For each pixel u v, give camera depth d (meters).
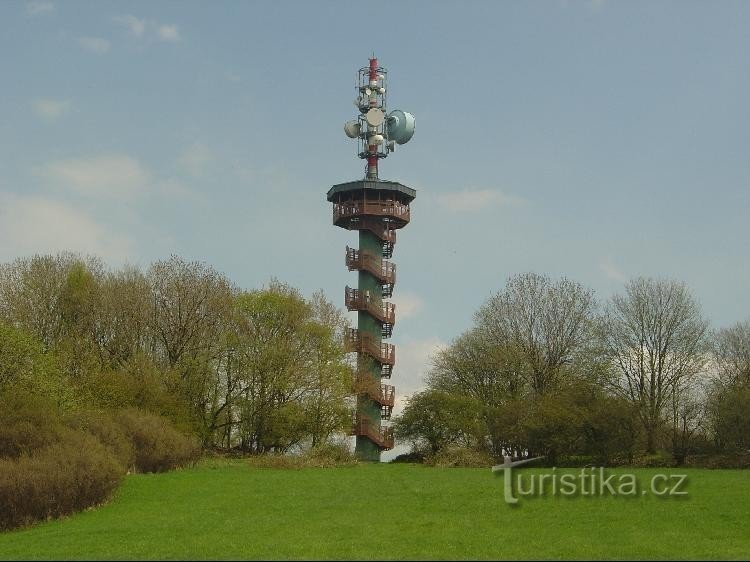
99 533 24.22
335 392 59.06
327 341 60.75
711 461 52.53
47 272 60.31
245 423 59.69
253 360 59.41
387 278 61.66
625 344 59.34
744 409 51.69
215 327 60.09
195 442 47.81
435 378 67.88
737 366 63.84
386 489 34.47
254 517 26.67
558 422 52.22
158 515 27.72
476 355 66.62
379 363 61.59
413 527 24.23
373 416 60.84
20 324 56.50
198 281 61.03
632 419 53.22
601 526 24.28
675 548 21.03
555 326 62.91
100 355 56.78
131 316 59.25
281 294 62.06
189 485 36.25
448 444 56.56
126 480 37.59
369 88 64.81
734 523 24.78
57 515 27.92
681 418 55.34
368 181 61.12
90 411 42.94
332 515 26.86
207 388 58.34
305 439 59.59
